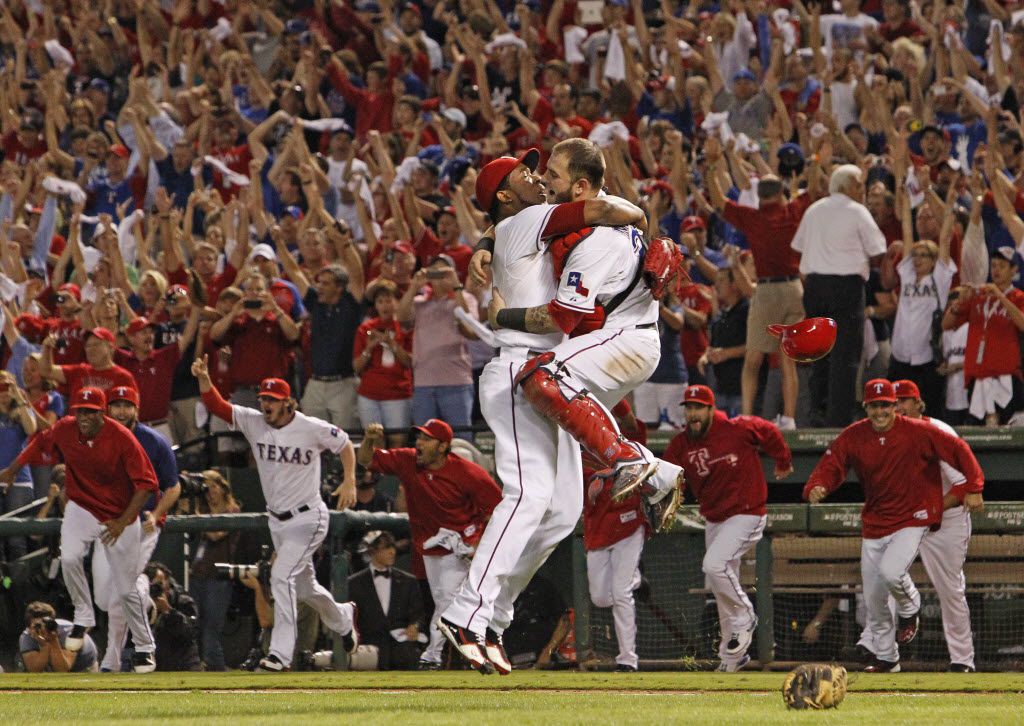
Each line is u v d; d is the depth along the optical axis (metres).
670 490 17.94
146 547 32.66
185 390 41.50
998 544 33.72
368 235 44.78
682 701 18.06
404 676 26.80
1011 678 25.61
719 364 39.59
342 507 33.81
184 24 64.44
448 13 57.59
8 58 67.38
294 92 53.91
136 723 14.90
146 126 53.62
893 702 17.73
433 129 51.41
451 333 38.81
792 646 34.84
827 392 37.69
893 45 51.16
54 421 41.09
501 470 17.86
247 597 36.56
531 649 34.78
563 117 50.91
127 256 50.16
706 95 50.41
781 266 37.53
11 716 16.56
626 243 17.83
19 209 52.53
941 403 38.53
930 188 38.72
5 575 37.12
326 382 40.16
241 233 44.44
